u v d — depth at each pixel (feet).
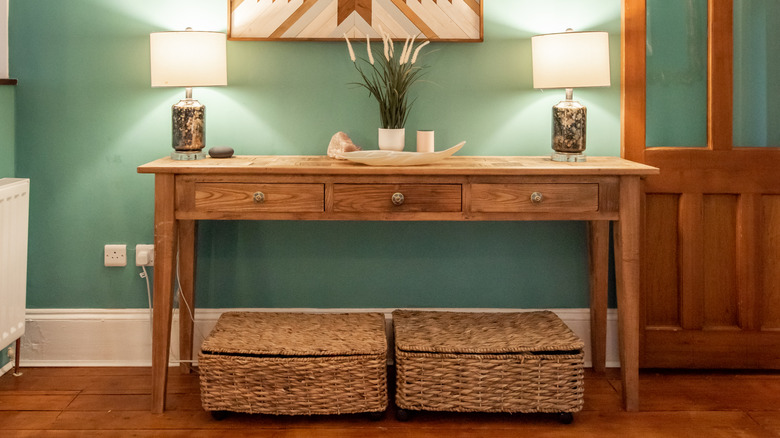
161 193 8.35
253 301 10.14
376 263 10.11
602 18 9.80
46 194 9.91
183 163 8.57
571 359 8.33
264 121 9.88
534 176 8.39
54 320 10.03
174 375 9.89
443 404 8.44
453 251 10.11
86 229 9.98
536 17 9.79
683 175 9.76
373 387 8.36
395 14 9.68
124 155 9.89
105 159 9.89
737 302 9.97
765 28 9.74
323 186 8.39
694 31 9.81
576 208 8.44
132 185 9.93
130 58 9.76
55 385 9.42
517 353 8.36
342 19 9.68
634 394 8.75
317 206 8.41
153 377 8.61
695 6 9.79
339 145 9.23
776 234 9.89
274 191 8.39
